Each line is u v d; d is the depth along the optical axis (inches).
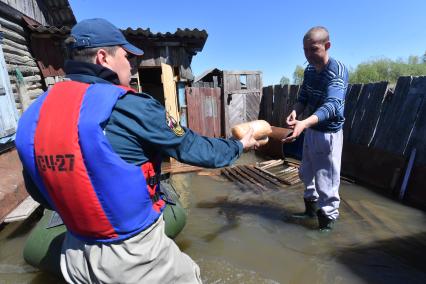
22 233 155.0
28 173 59.7
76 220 55.4
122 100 53.5
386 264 117.8
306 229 147.6
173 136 56.5
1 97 207.2
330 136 132.6
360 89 232.2
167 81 309.0
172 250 64.3
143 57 322.3
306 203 158.6
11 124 217.9
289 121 124.0
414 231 142.0
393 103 200.4
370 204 173.3
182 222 135.2
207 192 209.0
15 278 118.2
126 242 56.4
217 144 63.4
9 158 201.8
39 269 119.3
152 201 60.7
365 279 109.8
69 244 63.4
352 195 188.7
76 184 51.6
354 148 228.7
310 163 150.8
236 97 390.6
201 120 378.3
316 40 124.1
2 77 213.0
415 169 176.1
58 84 56.8
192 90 367.2
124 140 53.0
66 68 60.2
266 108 392.5
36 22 306.8
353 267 116.6
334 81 127.0
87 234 56.8
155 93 455.5
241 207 179.3
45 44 297.6
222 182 229.8
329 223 142.3
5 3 247.1
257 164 272.1
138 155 55.3
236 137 164.9
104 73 58.2
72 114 51.3
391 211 163.5
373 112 215.8
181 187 222.5
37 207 164.1
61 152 50.9
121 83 62.5
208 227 154.8
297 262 121.7
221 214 170.4
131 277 57.9
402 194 178.2
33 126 53.9
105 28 59.0
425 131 173.5
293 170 249.6
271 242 137.6
